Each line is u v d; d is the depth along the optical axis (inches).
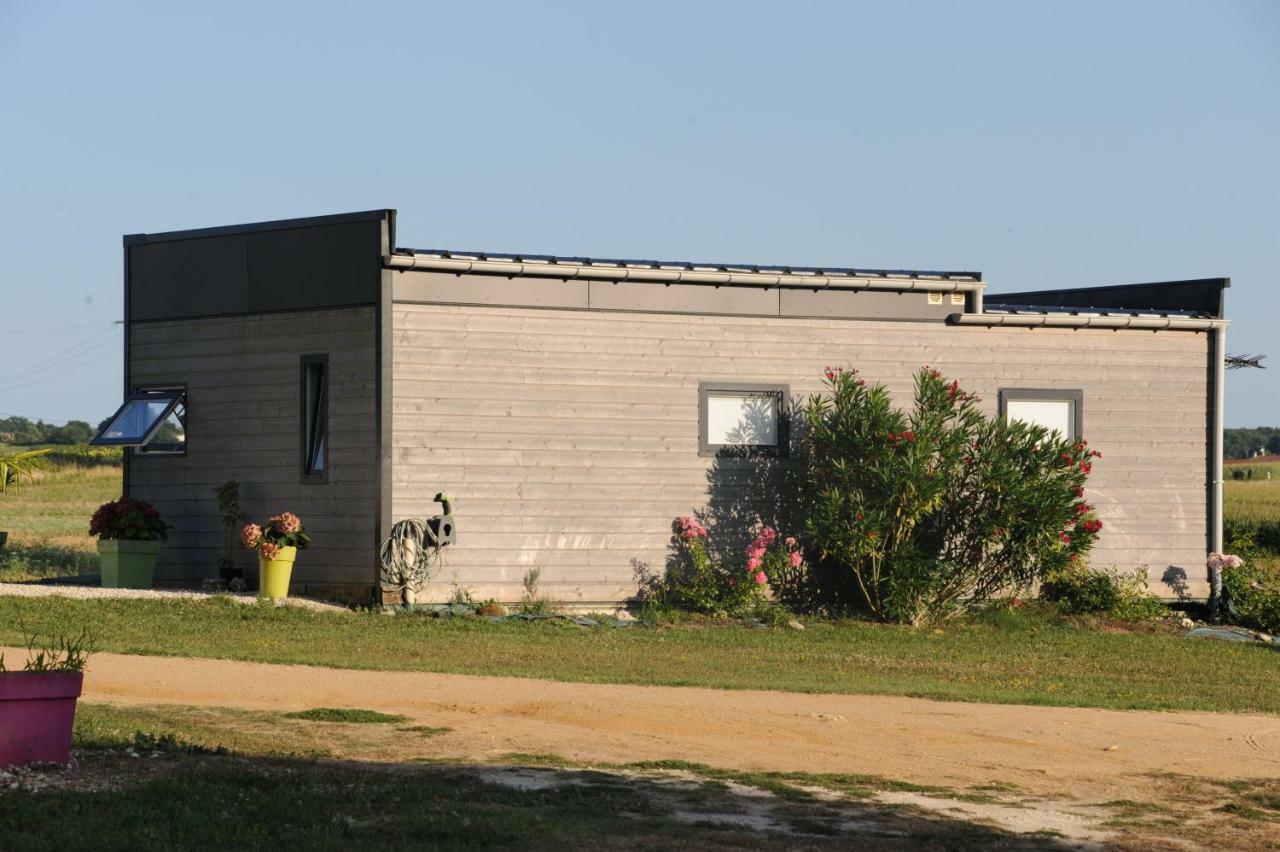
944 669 718.5
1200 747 504.7
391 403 818.8
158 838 308.5
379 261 817.5
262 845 309.6
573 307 856.3
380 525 813.2
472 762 416.5
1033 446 875.4
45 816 319.9
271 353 860.6
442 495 824.3
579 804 366.6
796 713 536.4
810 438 888.3
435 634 745.0
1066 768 457.4
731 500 886.4
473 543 834.2
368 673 604.4
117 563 850.8
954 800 402.6
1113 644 837.2
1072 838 366.0
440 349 829.8
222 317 877.8
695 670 667.4
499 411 840.3
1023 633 862.5
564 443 853.8
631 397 867.4
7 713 366.9
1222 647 847.1
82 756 385.1
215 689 538.6
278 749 419.8
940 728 519.2
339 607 812.0
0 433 4133.9
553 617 815.1
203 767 379.6
